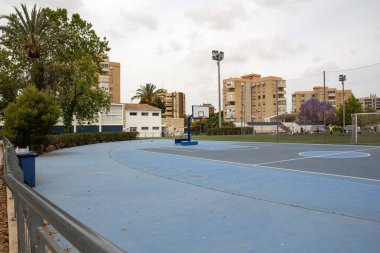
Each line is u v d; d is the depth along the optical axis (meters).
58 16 34.09
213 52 55.25
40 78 28.91
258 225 5.49
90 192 8.59
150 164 15.34
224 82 121.81
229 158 17.88
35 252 2.45
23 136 18.44
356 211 6.34
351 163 14.86
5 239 4.74
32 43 29.41
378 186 9.06
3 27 29.09
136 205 7.06
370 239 4.72
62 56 32.66
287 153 20.88
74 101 31.50
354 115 34.44
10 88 31.59
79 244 1.35
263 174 11.66
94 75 34.72
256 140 40.38
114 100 97.81
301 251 4.29
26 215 2.80
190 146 29.75
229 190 8.73
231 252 4.29
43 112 18.91
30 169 9.47
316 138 44.06
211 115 92.62
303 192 8.33
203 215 6.18
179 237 4.92
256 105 119.06
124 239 4.86
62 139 28.17
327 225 5.44
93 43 36.69
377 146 26.70
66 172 12.64
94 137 37.06
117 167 14.25
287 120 97.56
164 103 94.12
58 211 1.72
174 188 9.09
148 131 70.38
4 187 9.45
